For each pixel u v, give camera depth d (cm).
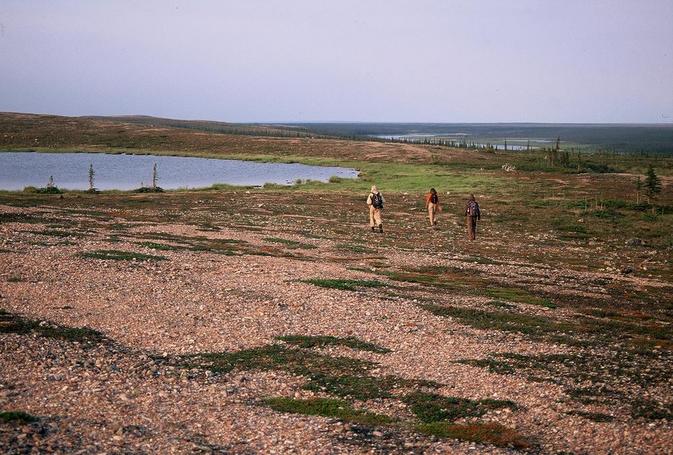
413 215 5966
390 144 17025
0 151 15512
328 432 1371
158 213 5272
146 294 2445
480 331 2230
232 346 1938
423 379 1731
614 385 1752
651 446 1362
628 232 5366
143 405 1461
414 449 1305
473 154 14525
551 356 1989
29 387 1496
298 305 2416
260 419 1427
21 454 1143
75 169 11475
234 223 4850
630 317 2616
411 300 2612
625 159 14275
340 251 3788
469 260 3775
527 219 5891
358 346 1989
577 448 1347
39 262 2834
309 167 12862
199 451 1234
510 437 1373
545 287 3122
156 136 18675
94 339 1906
